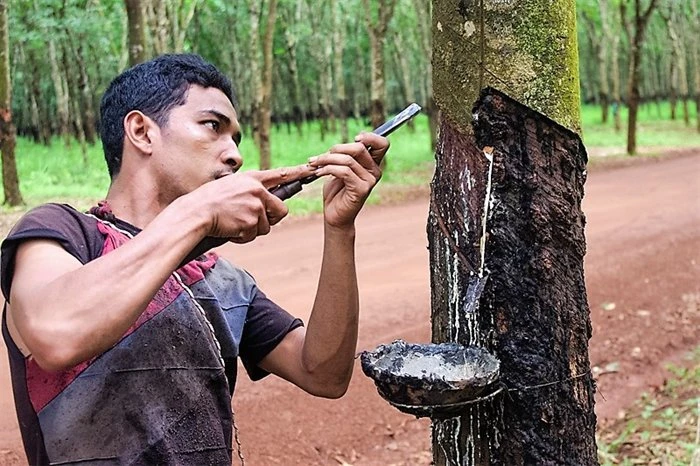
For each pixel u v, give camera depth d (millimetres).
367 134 1639
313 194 12789
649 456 4320
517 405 1766
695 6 26328
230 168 1515
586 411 1854
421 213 11469
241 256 8625
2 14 11094
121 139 1510
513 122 1755
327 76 25859
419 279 7465
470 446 1805
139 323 1413
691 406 4965
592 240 9125
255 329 1774
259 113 14414
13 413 4523
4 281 1349
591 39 33344
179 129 1484
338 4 23500
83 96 23812
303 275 7645
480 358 1674
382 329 6020
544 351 1770
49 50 21781
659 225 9938
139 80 1507
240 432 4391
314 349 1729
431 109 19641
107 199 1531
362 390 5027
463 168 1806
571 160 1801
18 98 29234
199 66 1533
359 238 9633
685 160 18234
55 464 1349
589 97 44625
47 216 1385
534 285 1763
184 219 1271
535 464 1765
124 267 1220
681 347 6250
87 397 1358
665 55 35844
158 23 14133
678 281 7633
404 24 25438
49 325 1184
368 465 4316
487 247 1773
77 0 16109
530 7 1721
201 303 1559
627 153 19500
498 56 1736
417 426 4789
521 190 1757
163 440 1396
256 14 16812
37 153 21188
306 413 4684
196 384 1463
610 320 6633
